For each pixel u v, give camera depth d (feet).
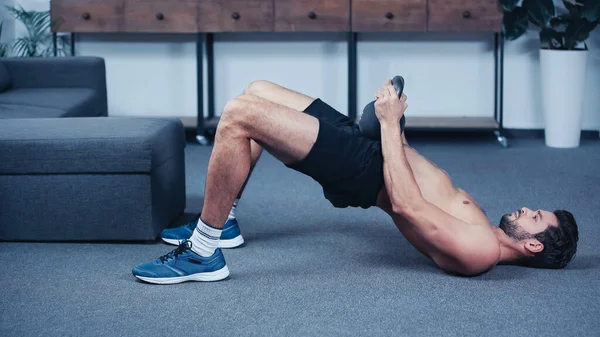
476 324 7.36
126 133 9.85
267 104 8.11
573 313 7.64
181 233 9.95
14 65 15.93
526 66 18.29
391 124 8.36
